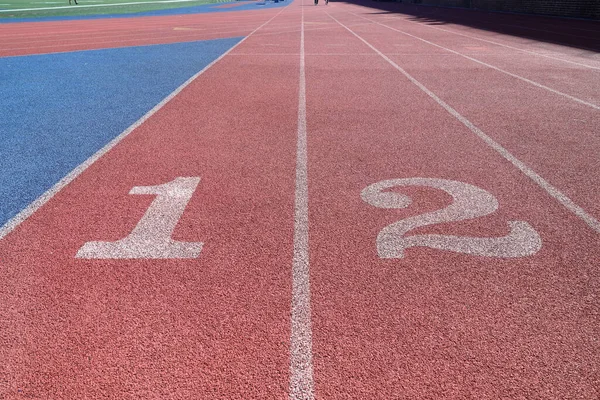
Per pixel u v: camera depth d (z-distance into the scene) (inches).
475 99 284.2
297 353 87.7
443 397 78.2
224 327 94.3
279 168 175.5
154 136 213.5
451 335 92.0
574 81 338.3
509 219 136.8
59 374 83.3
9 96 295.1
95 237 127.5
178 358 86.5
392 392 79.2
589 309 99.3
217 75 361.4
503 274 110.8
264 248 121.9
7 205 146.4
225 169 174.6
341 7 1533.0
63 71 385.1
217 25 847.1
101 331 93.4
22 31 723.4
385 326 94.5
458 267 113.5
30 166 178.5
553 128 225.9
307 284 107.5
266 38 628.4
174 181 163.6
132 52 494.6
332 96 291.0
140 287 106.7
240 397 78.2
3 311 99.2
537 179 165.9
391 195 152.3
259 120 238.2
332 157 186.9
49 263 116.0
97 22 903.7
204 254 119.3
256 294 104.2
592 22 793.6
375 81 339.0
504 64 411.8
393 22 888.9
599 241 125.2
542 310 99.0
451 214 139.4
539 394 78.9
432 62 423.8
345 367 84.5
